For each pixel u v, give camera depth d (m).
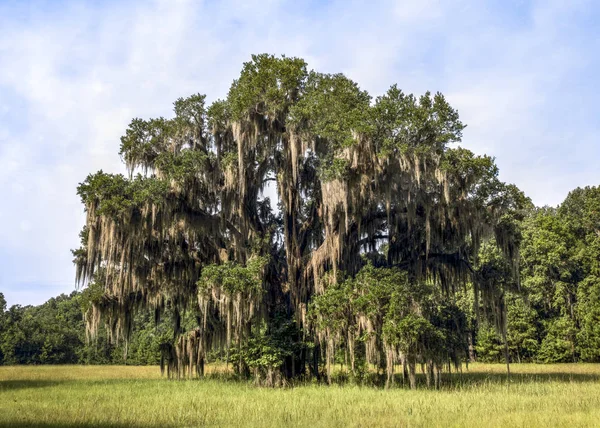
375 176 24.98
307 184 31.08
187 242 31.14
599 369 42.25
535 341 57.78
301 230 30.84
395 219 29.59
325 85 28.78
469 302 54.66
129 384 28.97
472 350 62.78
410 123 24.94
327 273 27.12
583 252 56.59
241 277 25.69
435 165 25.41
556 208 67.62
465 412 15.73
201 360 32.59
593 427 12.89
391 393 21.64
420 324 23.62
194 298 30.89
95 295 29.25
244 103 27.47
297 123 27.16
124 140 29.59
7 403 19.75
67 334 78.56
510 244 27.52
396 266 29.83
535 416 14.51
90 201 26.58
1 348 74.12
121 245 26.92
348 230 28.77
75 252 29.03
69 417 15.93
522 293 31.14
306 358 31.62
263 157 29.41
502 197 26.66
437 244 29.92
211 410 16.94
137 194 26.16
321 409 16.83
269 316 29.52
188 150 28.73
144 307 31.62
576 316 57.44
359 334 25.11
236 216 30.72
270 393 22.55
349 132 25.48
